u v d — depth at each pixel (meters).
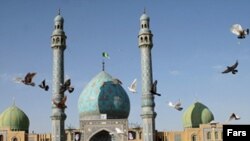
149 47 78.12
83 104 85.75
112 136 81.12
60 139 73.69
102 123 81.50
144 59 77.50
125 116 85.44
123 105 84.88
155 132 75.44
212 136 79.75
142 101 76.00
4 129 81.00
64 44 78.75
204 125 80.75
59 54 78.12
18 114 85.62
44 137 81.88
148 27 79.44
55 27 79.94
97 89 85.19
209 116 85.88
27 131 87.00
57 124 74.31
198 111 86.31
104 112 83.69
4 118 84.75
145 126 74.56
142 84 76.88
